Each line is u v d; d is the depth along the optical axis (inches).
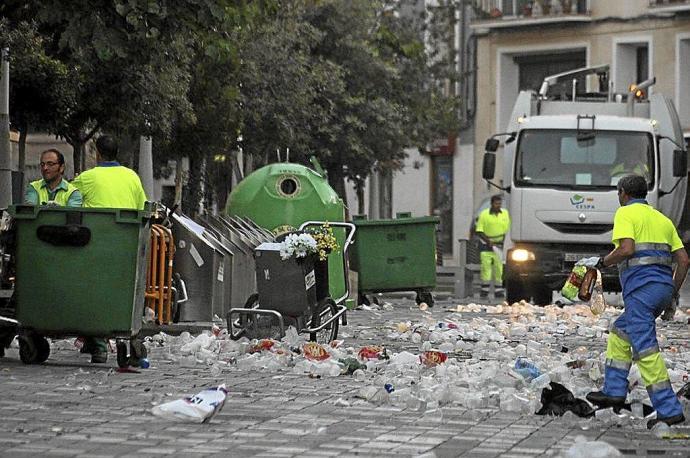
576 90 2423.7
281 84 2573.8
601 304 978.1
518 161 2267.5
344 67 3134.8
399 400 927.0
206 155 2439.7
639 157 2250.2
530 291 2332.7
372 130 3112.7
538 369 1099.9
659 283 890.7
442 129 3703.3
